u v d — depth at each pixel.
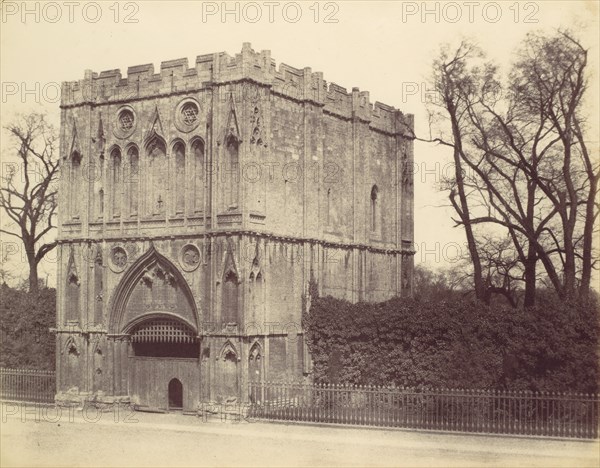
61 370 67.00
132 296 65.38
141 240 64.25
